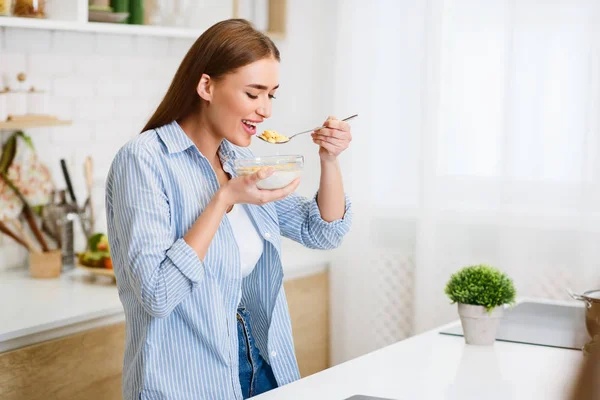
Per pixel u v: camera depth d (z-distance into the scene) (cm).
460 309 200
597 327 174
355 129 346
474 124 321
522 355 190
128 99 329
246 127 170
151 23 305
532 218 311
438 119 326
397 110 338
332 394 159
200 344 165
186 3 313
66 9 270
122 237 158
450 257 329
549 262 310
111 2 291
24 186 293
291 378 189
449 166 326
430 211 329
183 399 164
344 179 349
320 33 363
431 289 332
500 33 313
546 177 308
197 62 166
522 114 310
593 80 296
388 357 189
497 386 165
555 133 305
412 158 338
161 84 342
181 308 163
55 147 305
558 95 303
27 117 280
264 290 188
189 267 152
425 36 326
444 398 157
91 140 317
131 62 329
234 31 165
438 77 324
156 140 166
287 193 161
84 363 241
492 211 321
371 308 350
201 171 171
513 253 315
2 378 216
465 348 197
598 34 295
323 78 364
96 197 320
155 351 163
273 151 378
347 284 351
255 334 191
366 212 346
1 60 284
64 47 304
